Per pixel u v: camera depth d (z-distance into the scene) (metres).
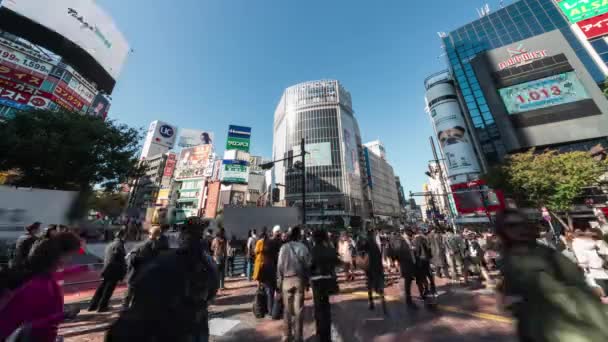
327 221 53.56
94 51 36.50
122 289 7.70
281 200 62.97
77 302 6.08
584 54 34.62
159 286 1.61
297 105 69.56
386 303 6.03
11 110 26.86
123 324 1.45
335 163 61.38
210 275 2.21
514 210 2.06
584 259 5.40
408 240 7.62
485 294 6.27
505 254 2.03
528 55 37.72
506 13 43.97
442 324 4.42
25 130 15.15
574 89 33.50
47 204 9.12
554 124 33.19
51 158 14.43
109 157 17.42
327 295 3.90
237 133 58.16
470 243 9.11
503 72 38.88
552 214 21.06
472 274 9.27
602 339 1.44
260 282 5.18
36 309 1.79
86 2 36.19
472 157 40.25
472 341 3.70
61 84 32.03
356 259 9.78
